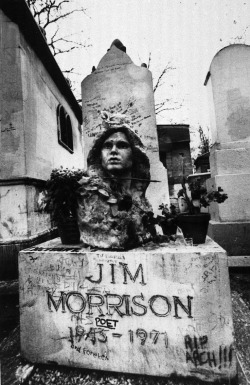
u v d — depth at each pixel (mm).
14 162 3160
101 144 2010
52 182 1941
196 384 1473
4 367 1698
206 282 1493
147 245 1800
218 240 3283
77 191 1880
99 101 3297
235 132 3480
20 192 3080
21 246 2920
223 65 3557
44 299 1730
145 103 3092
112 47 3316
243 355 1663
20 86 3260
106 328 1618
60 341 1689
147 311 1562
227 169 3410
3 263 2906
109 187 1888
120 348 1589
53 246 1910
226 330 1461
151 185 2969
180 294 1521
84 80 3400
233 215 3326
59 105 5523
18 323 2287
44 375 1611
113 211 1738
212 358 1475
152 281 1563
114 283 1618
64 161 5828
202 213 1849
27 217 3074
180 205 2160
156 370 1533
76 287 1682
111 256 1630
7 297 2645
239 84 3486
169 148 12359
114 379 1541
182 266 1524
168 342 1525
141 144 1979
